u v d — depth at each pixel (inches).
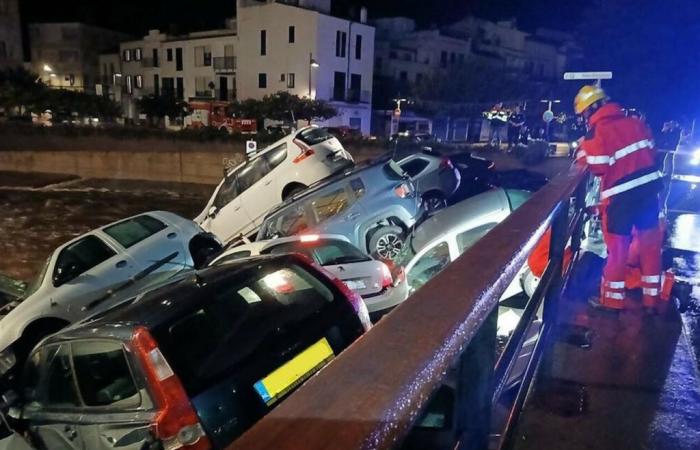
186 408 125.6
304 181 412.8
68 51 2316.7
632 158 133.3
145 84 2151.8
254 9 1779.0
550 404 88.8
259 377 136.3
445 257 284.5
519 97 1689.2
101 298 307.9
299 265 168.9
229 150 1213.1
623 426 83.8
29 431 156.2
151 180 1245.1
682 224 320.5
